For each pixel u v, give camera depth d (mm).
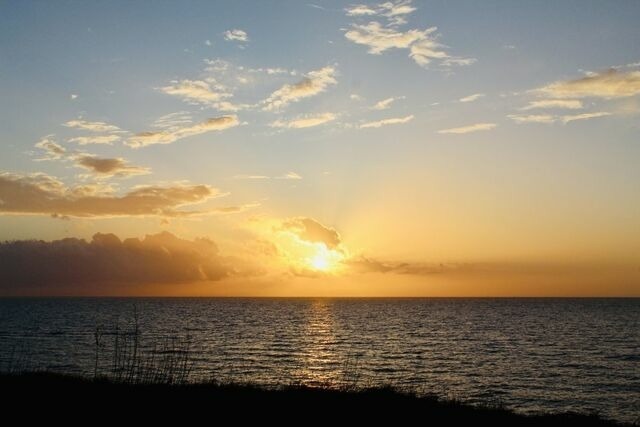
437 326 124188
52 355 58562
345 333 103438
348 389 29984
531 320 147375
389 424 21188
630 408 39375
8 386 24719
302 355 67625
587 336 97812
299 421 20922
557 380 50656
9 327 102938
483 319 153125
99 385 25984
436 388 45688
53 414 19797
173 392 24922
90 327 103938
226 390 26266
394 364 60469
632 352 73375
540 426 23078
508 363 62062
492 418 23703
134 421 19406
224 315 172500
